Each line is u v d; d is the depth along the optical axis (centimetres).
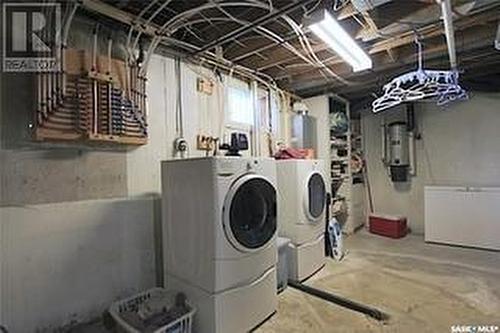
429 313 231
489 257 366
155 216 257
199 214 206
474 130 453
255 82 375
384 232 488
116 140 217
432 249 407
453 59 277
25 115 188
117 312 200
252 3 209
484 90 411
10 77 183
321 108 461
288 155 346
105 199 226
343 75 393
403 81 304
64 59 193
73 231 208
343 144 503
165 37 250
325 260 359
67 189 205
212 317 197
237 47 307
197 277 208
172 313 197
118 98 218
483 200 404
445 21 209
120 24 227
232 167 208
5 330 166
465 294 262
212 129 315
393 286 283
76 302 208
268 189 235
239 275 209
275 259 244
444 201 432
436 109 486
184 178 218
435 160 488
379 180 545
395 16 243
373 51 304
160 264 258
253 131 371
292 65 360
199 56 296
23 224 186
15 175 184
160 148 265
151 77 260
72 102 196
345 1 218
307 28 238
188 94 292
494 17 242
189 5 234
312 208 322
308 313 238
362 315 232
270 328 218
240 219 213
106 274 225
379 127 543
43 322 192
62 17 195
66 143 205
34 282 190
